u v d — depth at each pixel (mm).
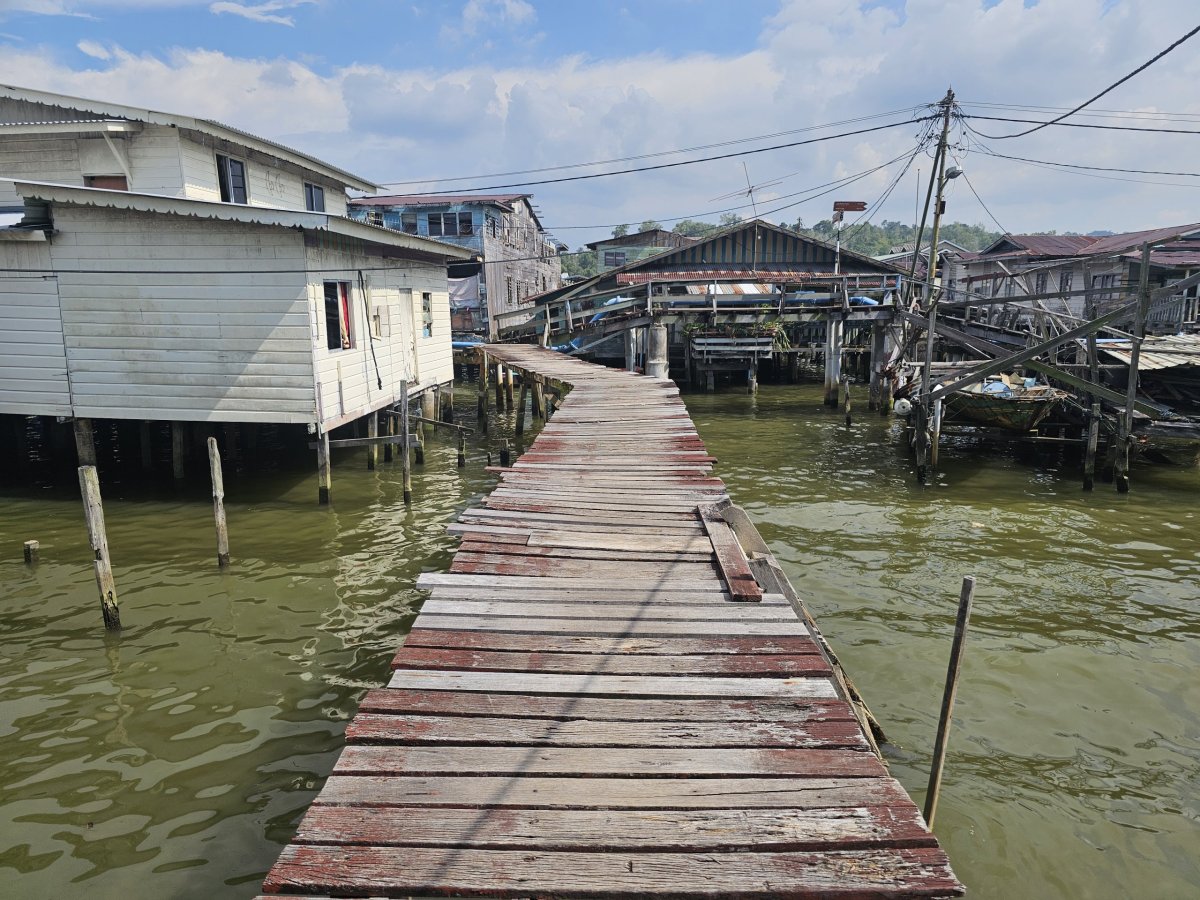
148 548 11148
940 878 3250
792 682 4758
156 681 7395
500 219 38406
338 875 3242
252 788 5781
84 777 5902
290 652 8008
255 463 16703
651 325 24281
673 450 10930
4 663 7734
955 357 25672
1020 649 7812
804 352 30906
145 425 15742
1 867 4965
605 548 7070
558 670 4871
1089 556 10562
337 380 13469
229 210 11633
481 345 29344
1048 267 22562
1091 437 13914
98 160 15508
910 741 6227
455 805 3662
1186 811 5445
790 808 3648
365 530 12039
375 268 15430
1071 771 5871
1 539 11500
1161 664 7512
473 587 6148
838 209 30344
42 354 12938
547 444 11344
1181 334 22391
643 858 3348
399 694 4578
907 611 8766
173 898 4711
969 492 14117
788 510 13008
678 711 4441
